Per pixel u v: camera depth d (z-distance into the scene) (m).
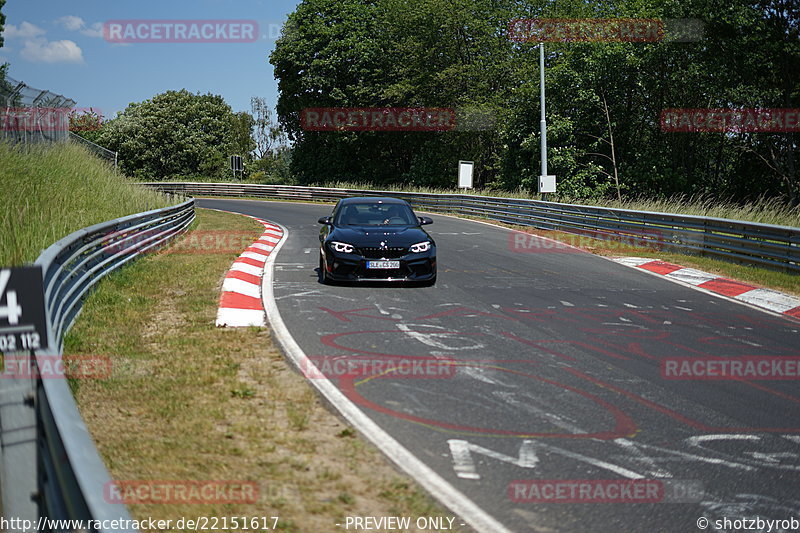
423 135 48.94
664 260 15.10
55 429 2.46
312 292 10.31
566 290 11.32
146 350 6.70
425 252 11.02
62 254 7.27
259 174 68.12
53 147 17.88
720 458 4.63
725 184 36.94
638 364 6.98
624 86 35.38
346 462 4.27
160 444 4.44
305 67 51.84
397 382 6.00
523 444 4.73
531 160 35.28
